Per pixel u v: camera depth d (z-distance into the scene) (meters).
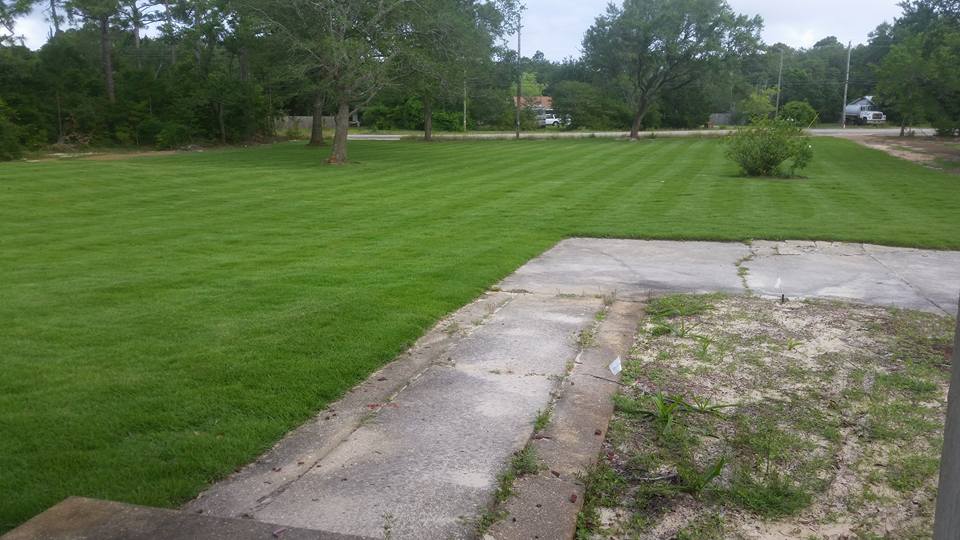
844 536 3.05
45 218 13.17
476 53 29.00
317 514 3.11
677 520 3.15
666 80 49.16
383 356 5.27
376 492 3.30
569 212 14.18
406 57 26.58
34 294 7.13
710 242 10.98
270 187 18.83
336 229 12.00
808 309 6.73
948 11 29.56
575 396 4.53
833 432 4.02
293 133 46.81
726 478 3.51
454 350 5.51
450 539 2.92
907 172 23.33
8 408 4.19
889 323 6.24
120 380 4.65
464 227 12.25
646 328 6.15
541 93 91.56
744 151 21.95
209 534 2.77
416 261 9.09
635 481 3.49
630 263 9.27
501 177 22.06
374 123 66.75
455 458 3.66
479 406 4.36
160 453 3.64
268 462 3.62
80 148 32.88
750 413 4.30
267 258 9.30
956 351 1.80
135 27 42.19
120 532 2.77
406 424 4.09
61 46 37.25
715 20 46.78
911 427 4.11
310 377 4.75
